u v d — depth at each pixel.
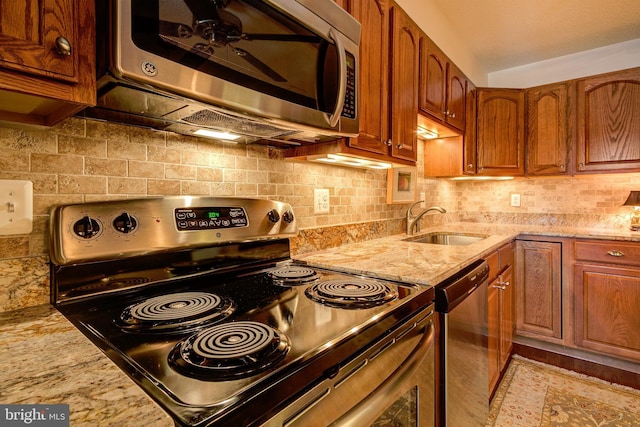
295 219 1.31
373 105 1.35
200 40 0.69
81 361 0.51
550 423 1.57
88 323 0.69
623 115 2.19
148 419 0.37
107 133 0.87
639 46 2.43
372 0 1.34
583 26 2.29
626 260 2.03
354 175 1.77
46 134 0.77
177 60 0.65
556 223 2.70
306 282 1.03
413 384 0.87
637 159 2.13
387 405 0.73
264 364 0.51
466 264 1.31
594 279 2.14
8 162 0.72
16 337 0.60
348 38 1.08
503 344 1.97
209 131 1.01
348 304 0.81
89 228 0.78
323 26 0.96
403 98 1.56
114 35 0.57
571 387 1.88
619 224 2.45
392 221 2.10
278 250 1.28
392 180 2.05
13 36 0.49
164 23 0.63
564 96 2.40
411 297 0.88
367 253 1.47
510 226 2.76
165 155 0.99
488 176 2.64
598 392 1.82
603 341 2.12
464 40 2.50
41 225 0.76
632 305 2.02
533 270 2.38
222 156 1.14
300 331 0.65
